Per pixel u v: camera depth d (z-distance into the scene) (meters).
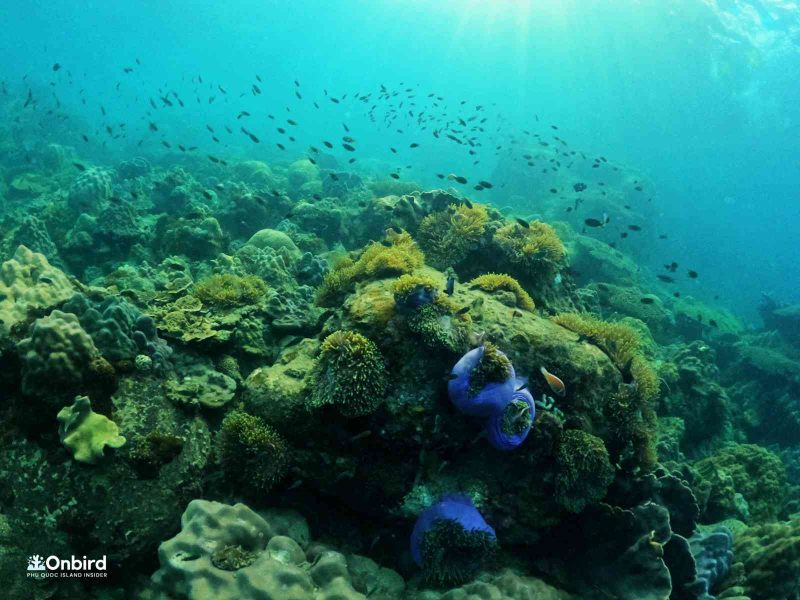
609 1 15.72
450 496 1.45
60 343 1.40
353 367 1.41
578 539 1.55
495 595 1.29
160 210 4.77
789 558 1.74
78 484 1.33
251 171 7.02
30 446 1.37
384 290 1.68
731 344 5.06
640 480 1.62
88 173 4.20
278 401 1.49
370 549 1.50
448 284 1.59
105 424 1.38
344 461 1.47
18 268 1.88
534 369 1.58
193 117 17.05
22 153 6.63
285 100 31.52
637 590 1.43
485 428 1.43
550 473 1.49
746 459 2.74
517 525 1.49
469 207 2.54
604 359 1.67
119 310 1.58
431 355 1.50
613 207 8.88
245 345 1.86
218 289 2.03
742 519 2.37
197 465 1.49
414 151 17.52
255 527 1.31
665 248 12.57
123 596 1.34
